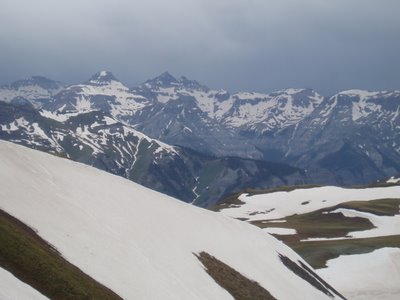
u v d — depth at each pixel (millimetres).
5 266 30172
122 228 51312
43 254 34031
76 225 44500
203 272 54281
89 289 34094
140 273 43656
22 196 43000
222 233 71812
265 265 71000
